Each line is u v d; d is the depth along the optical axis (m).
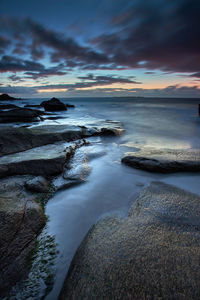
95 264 2.27
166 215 3.25
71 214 3.56
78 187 4.59
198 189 4.33
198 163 5.33
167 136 10.95
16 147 6.36
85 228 3.18
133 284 1.95
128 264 2.19
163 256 2.27
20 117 16.81
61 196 4.22
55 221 3.36
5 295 2.06
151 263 2.18
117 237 2.72
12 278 2.21
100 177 5.16
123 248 2.46
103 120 17.80
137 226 2.97
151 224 3.00
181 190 4.29
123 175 5.30
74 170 5.39
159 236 2.67
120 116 22.28
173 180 4.88
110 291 1.92
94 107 40.41
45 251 2.67
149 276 2.02
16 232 2.71
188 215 3.22
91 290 1.96
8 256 2.39
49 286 2.19
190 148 7.99
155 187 4.49
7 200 3.45
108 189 4.48
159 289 1.88
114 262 2.24
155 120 18.20
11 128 7.05
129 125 15.49
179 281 1.95
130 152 7.45
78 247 2.75
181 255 2.28
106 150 7.79
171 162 5.42
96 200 4.01
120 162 6.39
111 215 3.46
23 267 2.38
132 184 4.73
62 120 18.84
